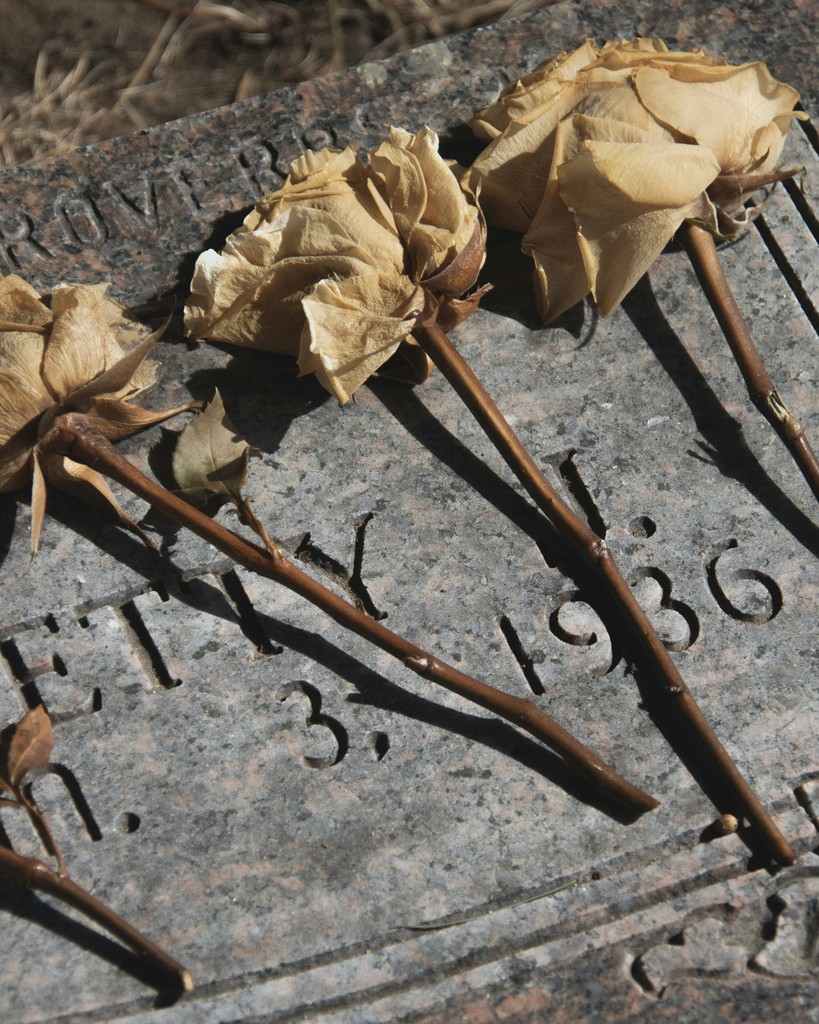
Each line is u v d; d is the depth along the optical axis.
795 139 0.84
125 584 0.76
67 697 0.75
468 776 0.74
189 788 0.74
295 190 0.76
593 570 0.76
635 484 0.78
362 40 1.17
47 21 1.19
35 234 0.81
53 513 0.77
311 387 0.79
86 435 0.74
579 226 0.76
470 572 0.77
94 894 0.73
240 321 0.77
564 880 0.73
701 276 0.78
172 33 1.18
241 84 1.14
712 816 0.74
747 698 0.75
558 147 0.76
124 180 0.82
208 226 0.82
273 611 0.76
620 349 0.80
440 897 0.73
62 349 0.74
